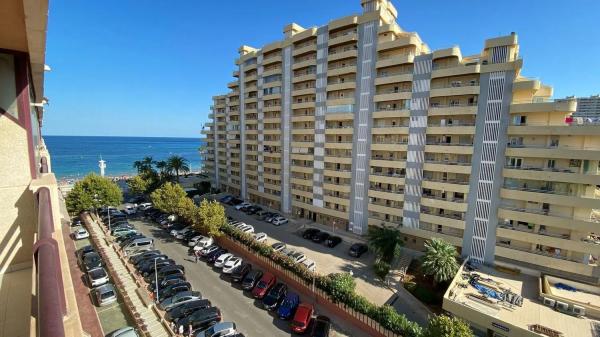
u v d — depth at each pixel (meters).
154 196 51.41
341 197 49.09
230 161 71.81
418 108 39.75
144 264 33.97
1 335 5.69
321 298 29.67
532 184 33.53
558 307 27.09
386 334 24.47
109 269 32.56
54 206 7.28
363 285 34.00
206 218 42.06
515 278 33.16
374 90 43.75
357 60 45.09
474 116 36.69
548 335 23.48
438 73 37.78
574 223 30.80
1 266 6.64
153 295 28.88
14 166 6.75
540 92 38.31
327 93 49.38
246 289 31.73
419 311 29.58
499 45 34.38
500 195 34.88
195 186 78.69
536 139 33.09
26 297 6.41
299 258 38.03
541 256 32.72
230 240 42.19
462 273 33.75
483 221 36.22
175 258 38.62
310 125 53.50
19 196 6.81
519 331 24.30
